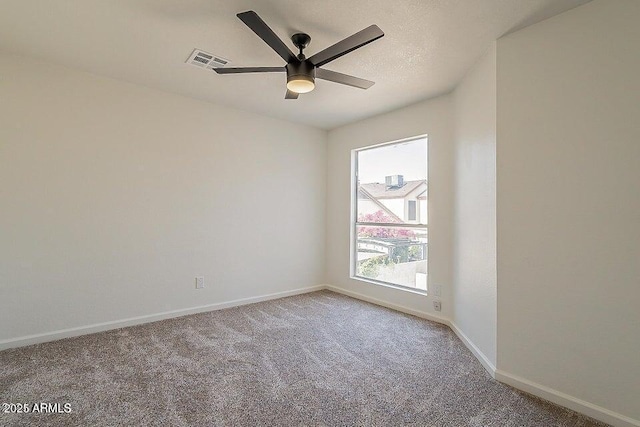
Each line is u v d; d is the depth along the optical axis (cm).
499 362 217
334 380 215
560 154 192
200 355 249
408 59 256
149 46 241
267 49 245
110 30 219
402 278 380
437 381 215
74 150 279
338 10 195
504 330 215
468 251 273
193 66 274
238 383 209
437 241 335
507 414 181
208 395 195
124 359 240
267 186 410
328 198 473
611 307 174
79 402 186
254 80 301
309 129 455
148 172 318
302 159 447
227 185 374
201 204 354
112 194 298
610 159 175
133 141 309
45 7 194
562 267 191
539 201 200
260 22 172
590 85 182
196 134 350
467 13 196
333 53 202
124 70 281
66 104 275
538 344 200
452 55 248
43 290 265
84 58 260
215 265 365
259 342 275
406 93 328
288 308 375
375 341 281
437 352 259
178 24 212
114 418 172
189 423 169
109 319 297
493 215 226
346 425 170
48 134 267
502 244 217
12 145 253
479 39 225
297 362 239
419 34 220
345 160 447
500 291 218
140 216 314
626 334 169
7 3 189
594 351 179
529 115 206
